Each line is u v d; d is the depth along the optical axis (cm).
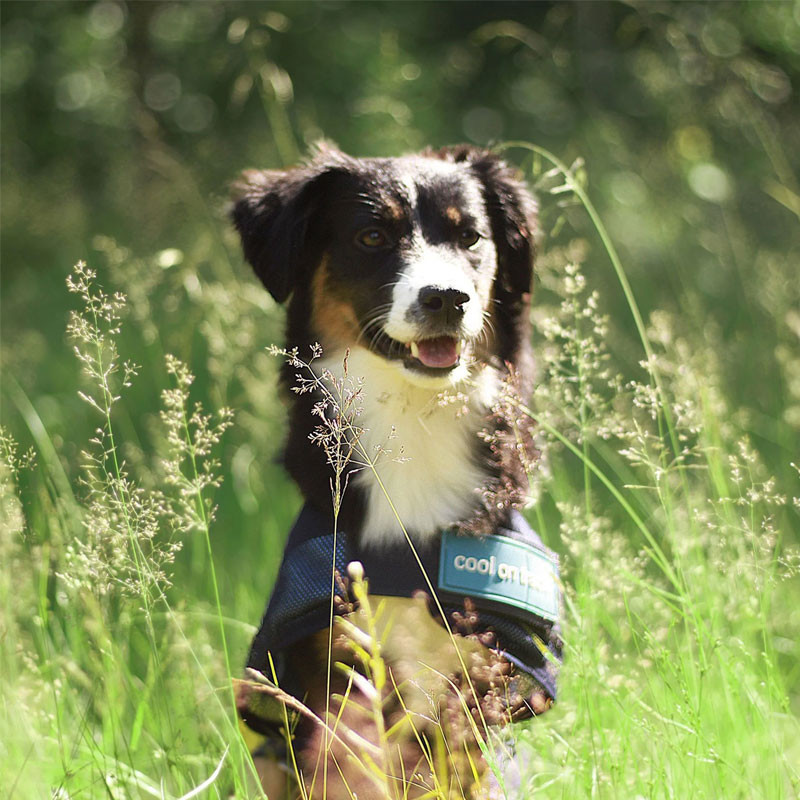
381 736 425
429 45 1642
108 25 1741
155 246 1323
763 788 474
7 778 491
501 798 482
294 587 502
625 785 463
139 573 490
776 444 872
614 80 1538
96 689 532
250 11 1521
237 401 934
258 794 504
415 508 521
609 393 931
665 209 1277
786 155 1323
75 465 843
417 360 534
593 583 573
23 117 1759
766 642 523
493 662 483
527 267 606
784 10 1330
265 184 611
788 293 1038
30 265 1653
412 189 572
